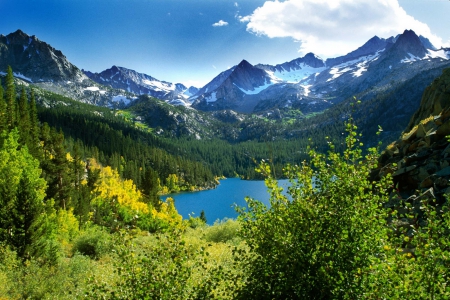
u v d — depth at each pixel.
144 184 69.62
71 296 11.89
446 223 4.84
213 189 151.12
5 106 54.50
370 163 5.46
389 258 4.57
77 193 42.16
